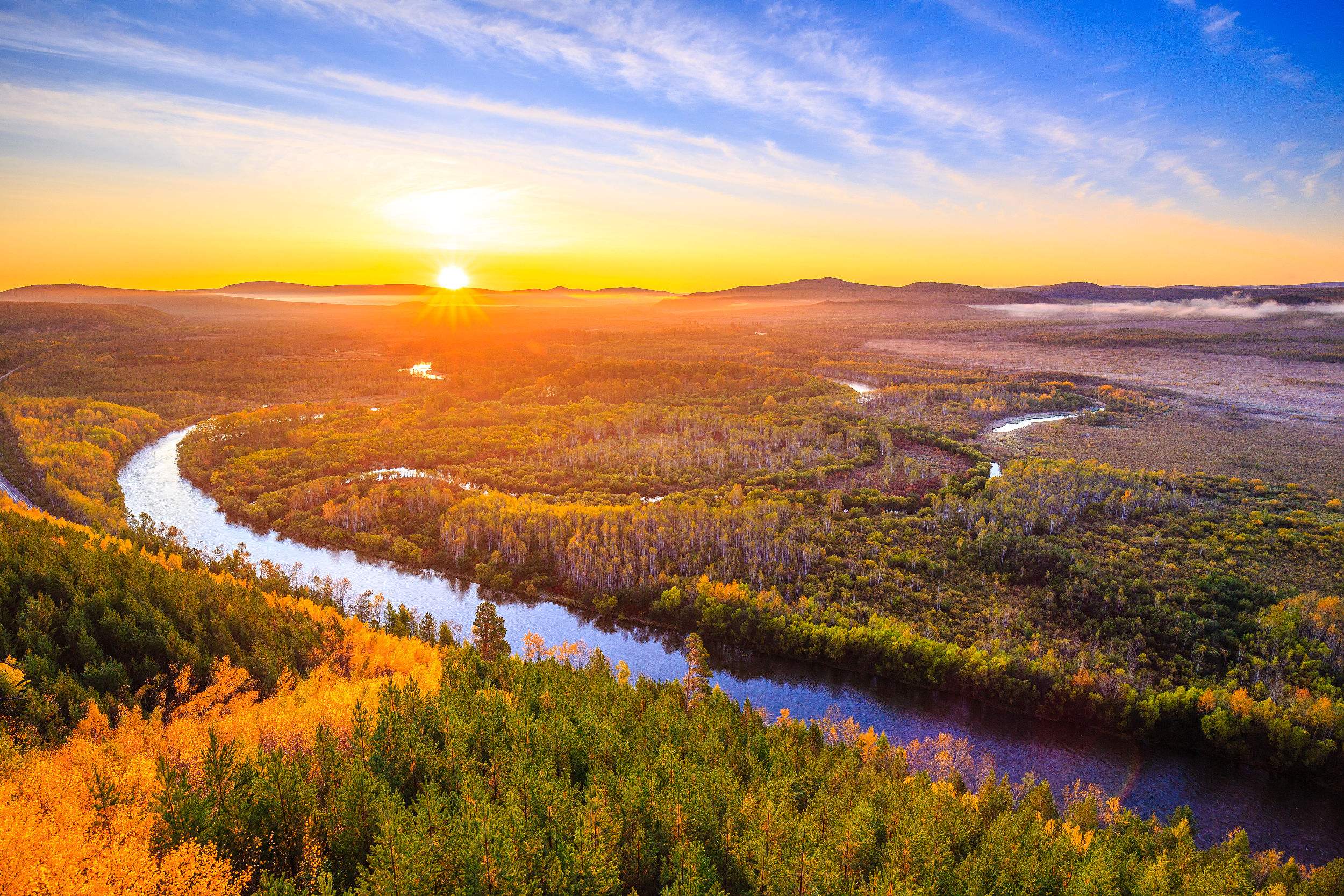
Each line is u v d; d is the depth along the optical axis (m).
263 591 112.31
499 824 44.09
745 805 53.25
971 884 48.66
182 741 61.19
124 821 40.97
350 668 87.38
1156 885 52.88
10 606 85.25
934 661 102.50
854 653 107.69
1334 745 82.56
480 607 97.31
